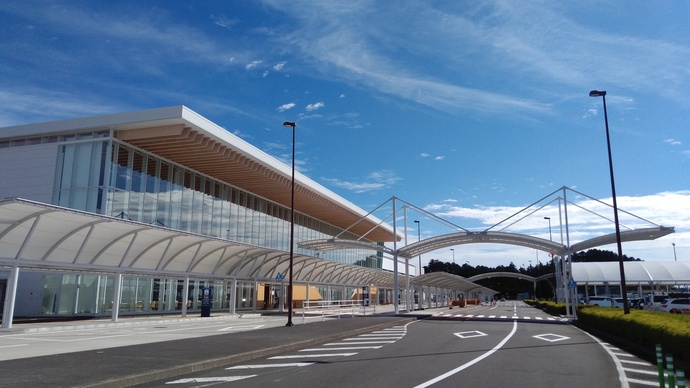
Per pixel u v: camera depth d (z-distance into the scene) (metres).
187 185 39.44
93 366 11.09
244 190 47.62
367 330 24.86
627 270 72.31
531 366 12.94
